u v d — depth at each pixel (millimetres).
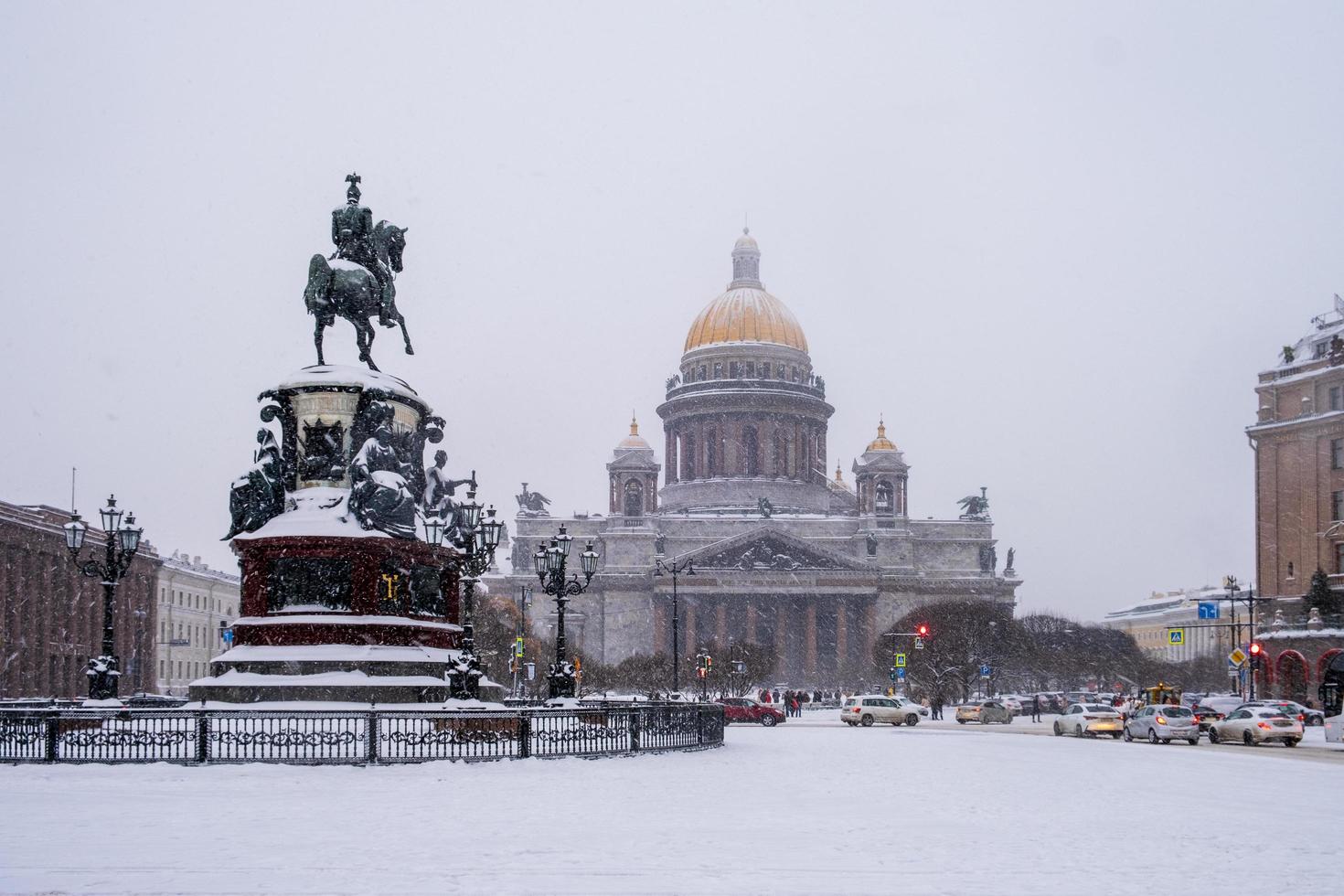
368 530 44656
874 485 196000
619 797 29922
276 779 32969
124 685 130500
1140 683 162750
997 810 28719
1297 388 104312
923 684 142500
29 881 18438
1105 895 18062
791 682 186750
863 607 189625
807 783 35531
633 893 17859
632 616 192000
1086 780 38469
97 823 24328
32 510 114000
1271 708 66000
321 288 47844
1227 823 26609
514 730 40531
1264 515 105438
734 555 188875
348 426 46531
